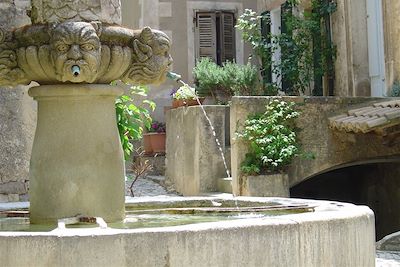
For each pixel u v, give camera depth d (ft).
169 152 52.80
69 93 15.92
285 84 53.93
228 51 66.90
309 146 40.45
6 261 12.24
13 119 27.61
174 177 50.85
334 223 14.25
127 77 16.62
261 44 54.44
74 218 15.61
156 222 16.62
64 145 16.01
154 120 63.31
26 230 15.15
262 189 39.47
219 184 44.45
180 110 49.24
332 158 40.55
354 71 48.80
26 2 27.66
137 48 16.46
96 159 16.08
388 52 45.24
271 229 13.20
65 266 12.10
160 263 12.32
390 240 32.81
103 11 16.40
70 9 16.16
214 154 45.01
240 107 40.14
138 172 46.26
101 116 16.30
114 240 12.19
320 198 47.91
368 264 15.39
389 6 45.19
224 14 66.69
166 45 16.71
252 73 56.95
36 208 16.19
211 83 56.80
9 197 27.35
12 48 16.16
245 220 13.53
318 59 51.42
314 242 13.82
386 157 40.88
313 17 51.93
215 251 12.66
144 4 65.57
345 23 49.21
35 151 16.24
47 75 15.96
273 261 13.20
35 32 15.80
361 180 46.60
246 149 40.16
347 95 49.24
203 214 18.31
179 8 66.18
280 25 59.77
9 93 27.58
